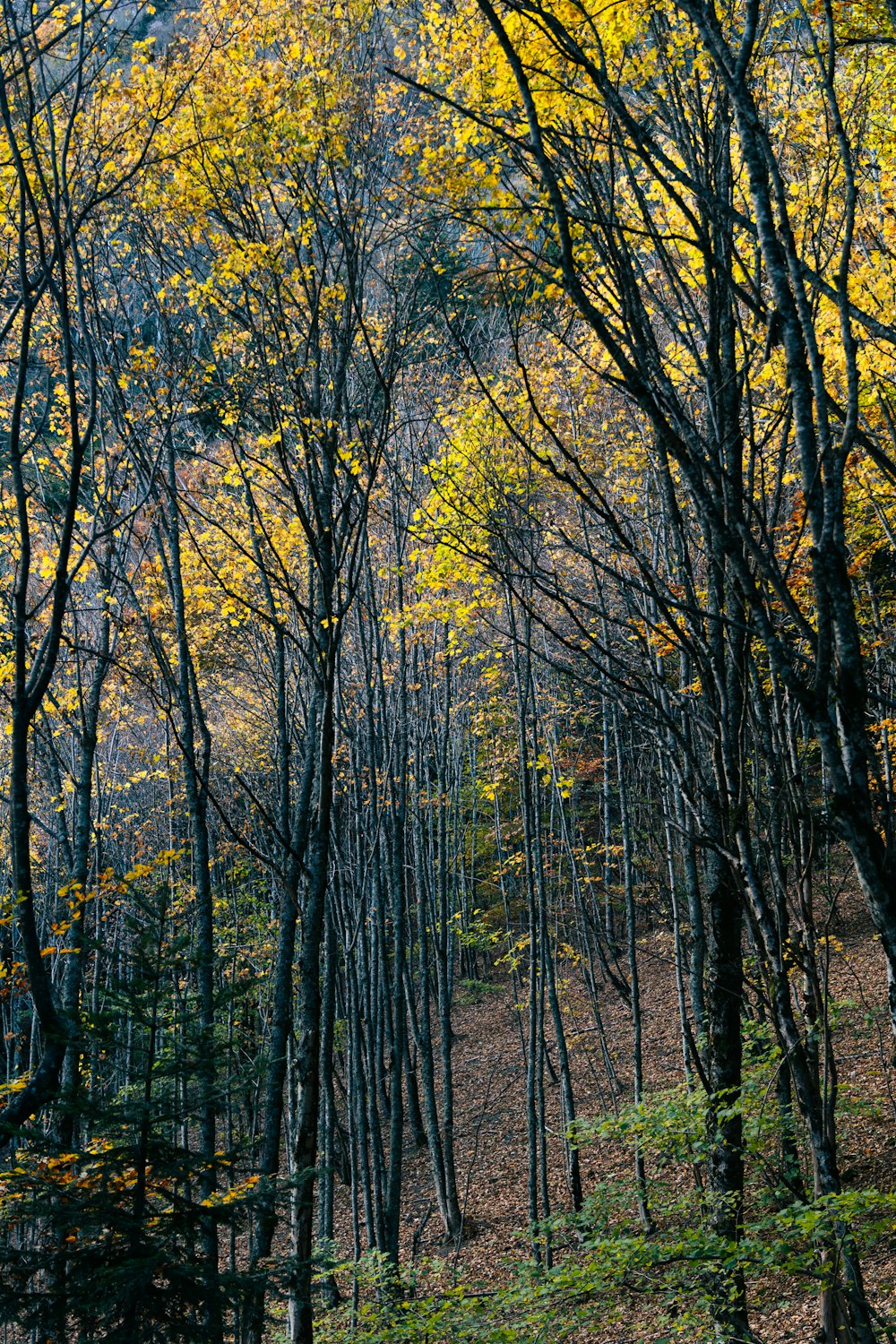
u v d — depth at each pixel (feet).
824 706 7.98
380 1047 55.01
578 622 11.42
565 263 7.89
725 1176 18.16
